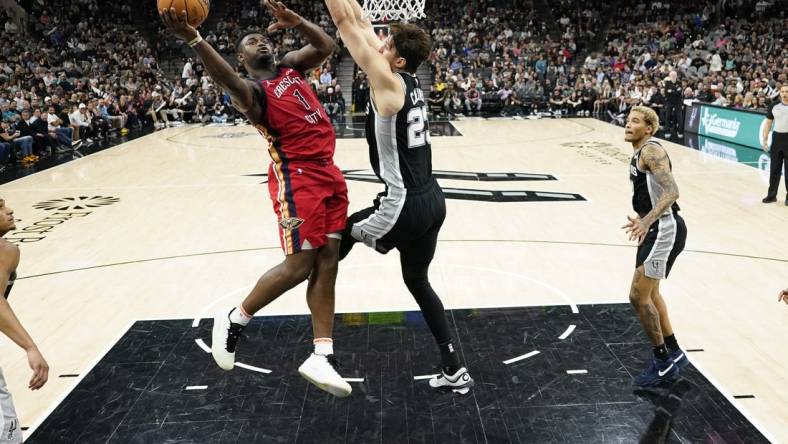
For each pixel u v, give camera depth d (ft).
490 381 12.91
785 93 26.55
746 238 22.79
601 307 16.61
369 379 13.07
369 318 16.15
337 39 79.97
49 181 35.73
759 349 14.38
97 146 49.93
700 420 11.44
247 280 19.38
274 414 11.87
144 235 24.58
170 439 11.16
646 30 80.02
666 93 53.78
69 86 60.03
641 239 11.78
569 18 86.22
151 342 15.12
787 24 74.95
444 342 12.22
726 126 46.52
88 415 11.96
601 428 11.24
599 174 35.12
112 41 75.25
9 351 14.90
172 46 81.00
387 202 10.51
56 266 21.03
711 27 81.20
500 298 17.39
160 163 41.52
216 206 29.25
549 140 49.57
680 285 18.34
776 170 27.35
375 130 10.32
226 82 8.43
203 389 12.82
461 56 79.56
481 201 28.94
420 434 11.14
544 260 20.61
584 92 70.44
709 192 30.17
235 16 84.28
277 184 9.52
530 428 11.27
